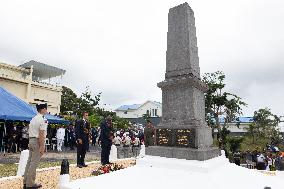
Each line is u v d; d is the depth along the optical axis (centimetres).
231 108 3244
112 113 4375
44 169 968
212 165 653
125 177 611
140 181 583
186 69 802
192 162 658
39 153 640
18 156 1454
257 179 643
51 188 675
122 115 6788
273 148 2377
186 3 848
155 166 689
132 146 1850
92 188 537
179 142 729
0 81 2619
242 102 3238
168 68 842
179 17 855
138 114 6550
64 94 4294
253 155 2098
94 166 1067
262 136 4866
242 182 599
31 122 646
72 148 2073
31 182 628
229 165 748
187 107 767
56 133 2034
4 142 1672
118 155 1639
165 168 669
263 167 1759
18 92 2792
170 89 810
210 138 799
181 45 830
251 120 5547
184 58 815
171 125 760
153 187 546
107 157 1096
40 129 632
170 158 702
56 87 3288
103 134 1099
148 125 1486
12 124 1758
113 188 540
